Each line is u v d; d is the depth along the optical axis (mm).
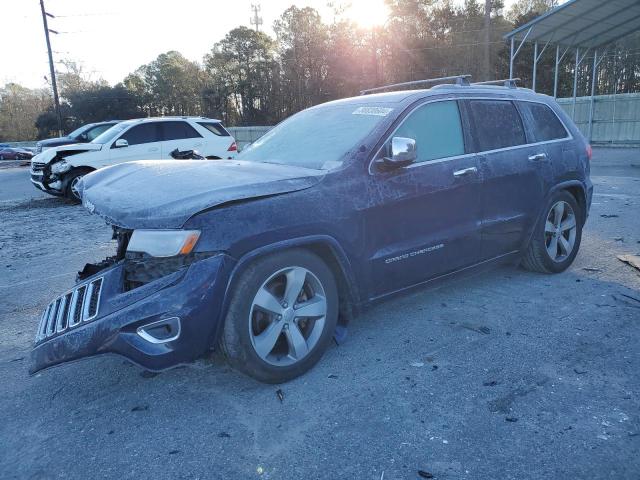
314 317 3414
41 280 6070
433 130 4094
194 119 14102
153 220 2906
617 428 2742
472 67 48156
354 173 3547
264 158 4234
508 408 2967
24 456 2754
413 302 4680
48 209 12102
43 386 3498
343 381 3348
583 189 5305
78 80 71688
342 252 3424
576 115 27234
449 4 55219
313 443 2734
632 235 6773
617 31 22859
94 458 2707
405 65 50281
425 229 3934
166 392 3336
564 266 5293
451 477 2438
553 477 2408
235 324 3041
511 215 4598
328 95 54500
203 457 2668
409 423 2865
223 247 2934
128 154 13008
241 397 3225
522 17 46562
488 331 4012
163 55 73812
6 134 85562
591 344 3717
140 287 2941
